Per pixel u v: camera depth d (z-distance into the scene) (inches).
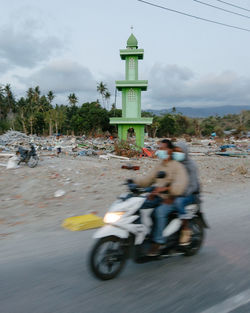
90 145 1225.4
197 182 181.8
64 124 3937.0
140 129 1122.0
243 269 169.9
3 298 135.3
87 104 3619.6
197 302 134.3
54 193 362.3
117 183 440.1
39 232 232.5
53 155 897.5
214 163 772.6
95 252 147.5
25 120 3474.4
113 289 144.8
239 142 2130.9
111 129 3444.9
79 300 134.3
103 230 150.3
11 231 234.5
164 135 4153.5
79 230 236.8
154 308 128.8
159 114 5260.8
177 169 169.9
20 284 148.6
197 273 163.9
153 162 781.9
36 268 167.8
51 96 4247.0
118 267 157.1
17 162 573.9
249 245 208.5
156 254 162.1
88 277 156.9
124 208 153.1
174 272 164.9
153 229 163.3
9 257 183.2
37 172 486.6
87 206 314.3
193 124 4918.8
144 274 161.9
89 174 504.4
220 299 137.2
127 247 156.1
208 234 230.5
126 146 955.3
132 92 1125.1
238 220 270.4
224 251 197.0
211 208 315.6
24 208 302.0
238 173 595.8
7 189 373.4
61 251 193.3
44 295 138.3
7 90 3905.0
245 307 131.1
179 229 172.7
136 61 1122.0
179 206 169.5
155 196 166.1
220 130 4202.8
